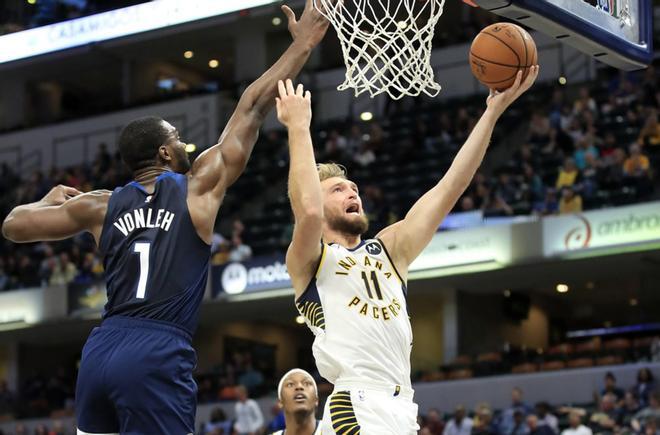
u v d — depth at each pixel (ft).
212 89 89.76
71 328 76.02
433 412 52.08
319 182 13.84
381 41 16.40
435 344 70.79
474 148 15.23
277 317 76.38
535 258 58.23
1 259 78.43
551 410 51.78
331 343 13.92
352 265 14.24
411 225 14.78
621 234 55.98
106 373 12.57
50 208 13.71
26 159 93.86
